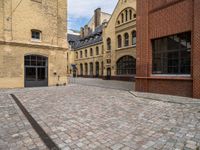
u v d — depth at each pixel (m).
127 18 28.12
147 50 12.80
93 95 12.15
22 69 17.55
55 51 20.11
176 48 11.23
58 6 20.45
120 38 29.94
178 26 10.79
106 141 4.38
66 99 10.48
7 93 13.23
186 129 5.11
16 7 17.17
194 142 4.23
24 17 17.70
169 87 11.39
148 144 4.17
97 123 5.79
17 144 4.26
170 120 6.02
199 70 9.66
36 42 18.64
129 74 27.92
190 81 10.21
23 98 10.88
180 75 10.90
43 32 19.11
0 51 16.20
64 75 20.97
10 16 16.78
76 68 47.84
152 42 12.75
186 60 10.66
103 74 34.25
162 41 12.12
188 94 10.34
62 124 5.72
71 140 4.46
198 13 9.66
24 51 17.69
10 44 16.72
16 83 17.17
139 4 13.48
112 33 31.52
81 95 12.18
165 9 11.58
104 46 34.00
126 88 16.69
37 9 18.64
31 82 18.33
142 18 13.22
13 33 16.98
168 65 11.76
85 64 44.56
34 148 4.04
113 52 31.27
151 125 5.54
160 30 11.93
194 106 8.15
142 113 7.02
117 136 4.68
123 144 4.19
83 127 5.42
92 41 41.59
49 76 19.64
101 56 37.41
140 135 4.73
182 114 6.77
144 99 10.30
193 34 9.93
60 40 20.64
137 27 13.64
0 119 6.32
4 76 16.44
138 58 13.56
